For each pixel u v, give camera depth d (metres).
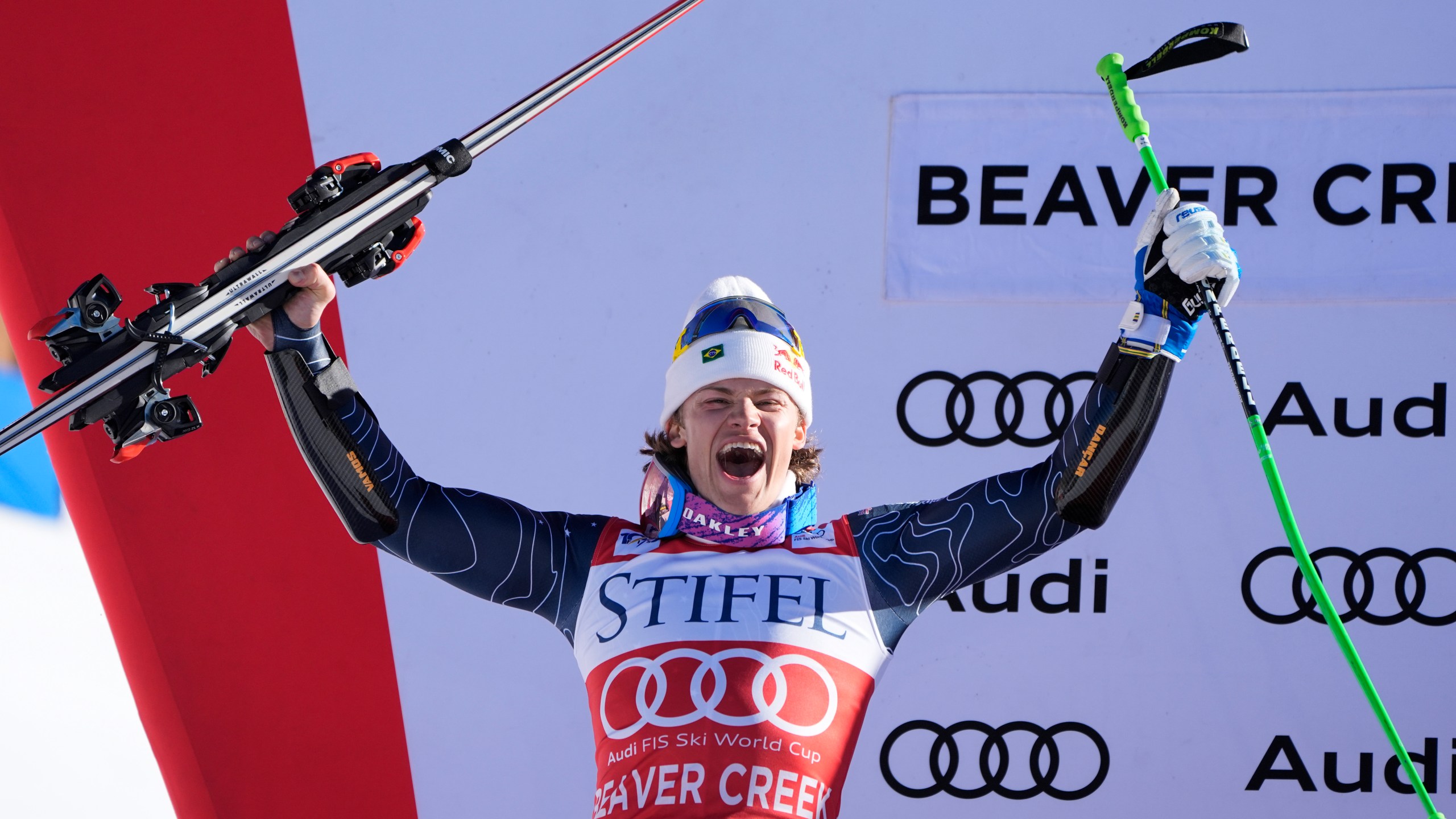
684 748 6.33
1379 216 11.18
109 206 11.54
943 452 11.39
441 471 11.48
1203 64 11.27
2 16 11.48
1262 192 11.26
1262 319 11.26
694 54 11.55
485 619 11.51
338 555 11.58
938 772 11.20
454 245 11.58
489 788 11.39
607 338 11.54
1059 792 11.16
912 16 11.44
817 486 11.29
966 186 11.42
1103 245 11.35
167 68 11.55
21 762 10.64
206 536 11.60
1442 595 11.05
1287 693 11.09
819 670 6.64
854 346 11.45
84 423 6.34
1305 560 6.74
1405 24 11.19
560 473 11.47
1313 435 11.17
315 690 11.53
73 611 11.40
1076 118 11.35
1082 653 11.20
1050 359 11.38
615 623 6.93
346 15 11.54
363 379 11.53
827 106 11.49
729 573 7.01
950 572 7.02
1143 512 11.24
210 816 11.46
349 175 6.82
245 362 11.59
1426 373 11.12
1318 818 11.03
